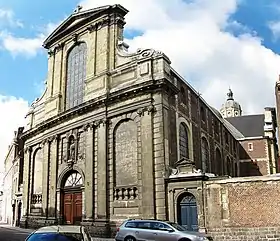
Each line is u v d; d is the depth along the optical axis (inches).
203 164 1248.2
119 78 1058.1
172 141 967.6
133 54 1043.3
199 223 816.9
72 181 1138.0
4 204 2188.7
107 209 970.7
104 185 990.4
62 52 1316.4
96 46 1160.8
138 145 949.2
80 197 1095.0
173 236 631.2
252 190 794.2
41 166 1312.7
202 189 834.2
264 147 1941.4
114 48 1106.1
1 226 1496.1
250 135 2162.9
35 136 1354.6
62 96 1266.0
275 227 761.0
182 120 1075.3
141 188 910.4
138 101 970.7
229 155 1700.3
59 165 1188.5
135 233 667.4
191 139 1121.4
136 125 971.3
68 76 1275.8
